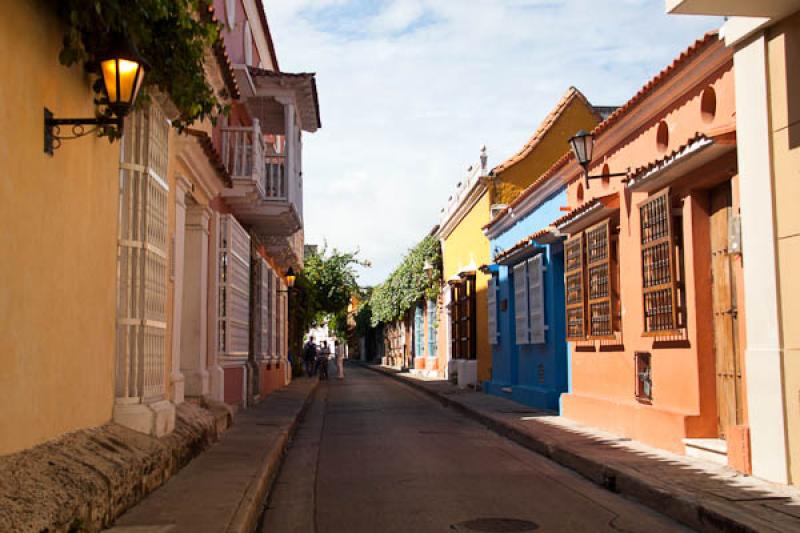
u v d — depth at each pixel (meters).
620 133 12.29
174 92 7.18
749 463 8.06
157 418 7.88
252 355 19.50
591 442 11.12
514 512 7.32
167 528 5.70
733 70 8.91
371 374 48.06
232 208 16.66
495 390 22.00
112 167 7.32
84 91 6.43
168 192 8.66
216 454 9.65
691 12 7.70
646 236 10.86
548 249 16.67
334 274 42.94
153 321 7.97
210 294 14.02
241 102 17.12
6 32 4.95
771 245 7.76
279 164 17.78
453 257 30.94
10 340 5.01
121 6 5.84
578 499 7.96
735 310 9.16
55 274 5.82
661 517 7.10
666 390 10.48
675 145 10.52
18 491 4.55
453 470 9.89
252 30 22.02
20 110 5.17
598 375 13.38
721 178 9.24
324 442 13.07
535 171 23.84
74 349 6.27
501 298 21.94
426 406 21.20
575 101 24.12
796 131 7.54
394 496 8.16
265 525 6.92
